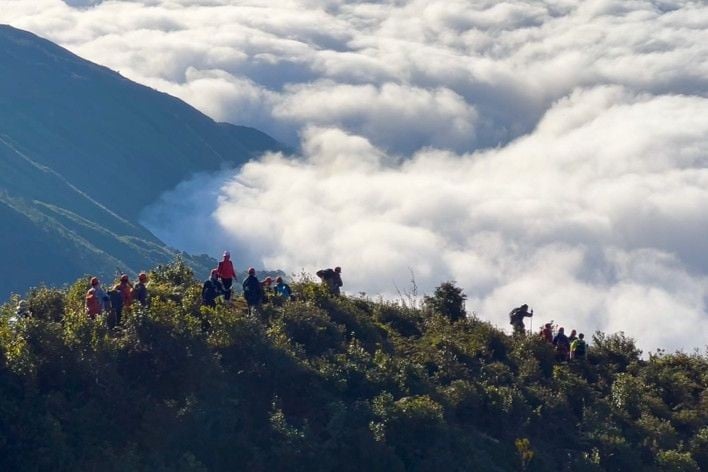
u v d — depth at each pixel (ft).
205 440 119.03
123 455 111.96
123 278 137.69
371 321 171.22
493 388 153.89
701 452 160.97
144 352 122.72
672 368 187.62
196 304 145.48
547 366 176.55
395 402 136.36
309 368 138.51
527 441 144.36
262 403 130.41
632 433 160.25
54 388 115.75
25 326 117.91
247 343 135.23
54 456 107.86
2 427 108.27
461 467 133.18
